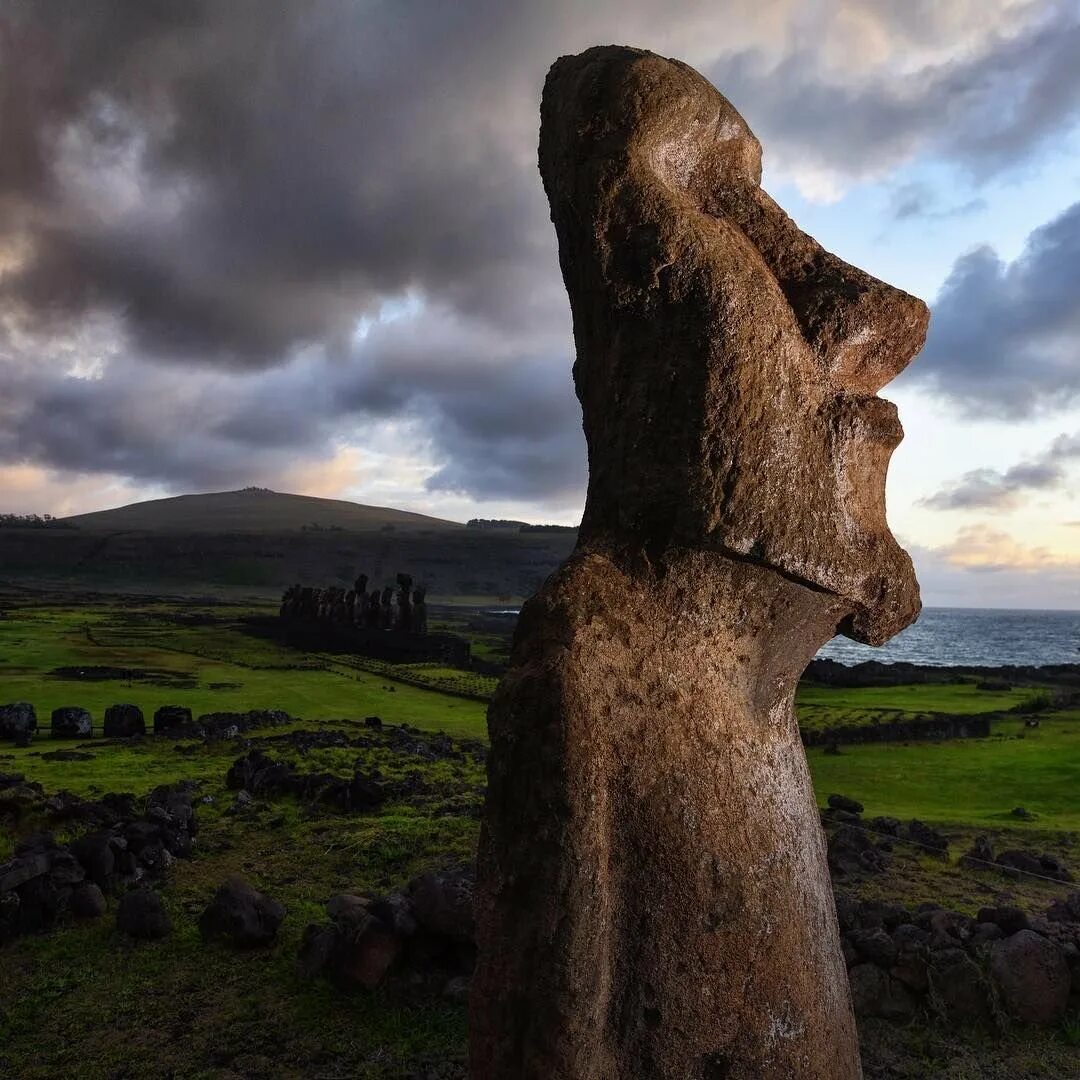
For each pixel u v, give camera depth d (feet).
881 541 9.70
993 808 47.78
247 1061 17.48
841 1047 9.13
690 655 8.89
